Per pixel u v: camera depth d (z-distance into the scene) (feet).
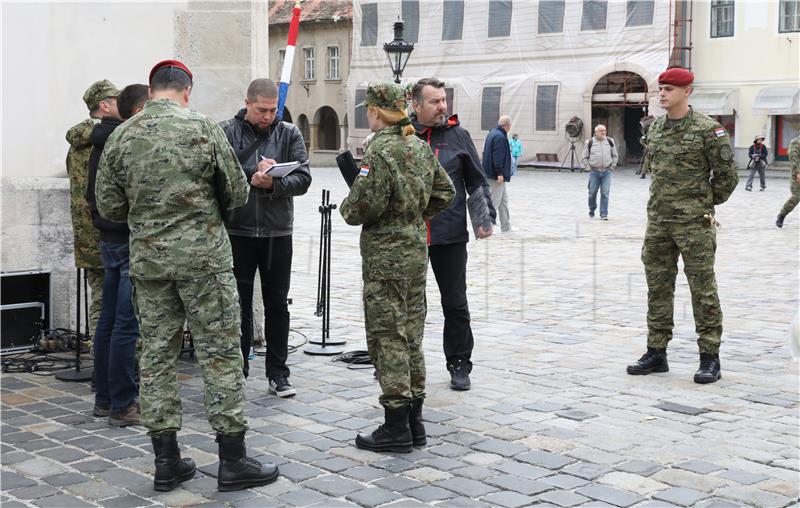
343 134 161.99
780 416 19.13
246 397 20.83
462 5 142.31
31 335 25.45
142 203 15.05
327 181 113.91
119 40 26.18
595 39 131.95
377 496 14.98
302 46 167.84
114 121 18.92
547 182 108.88
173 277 14.98
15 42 25.21
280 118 20.67
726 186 21.74
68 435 18.28
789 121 122.42
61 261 25.73
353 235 54.19
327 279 26.07
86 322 25.46
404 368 16.98
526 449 17.13
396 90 16.87
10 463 16.65
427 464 16.44
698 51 126.52
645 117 124.47
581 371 22.95
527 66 138.10
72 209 22.82
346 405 20.21
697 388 21.33
